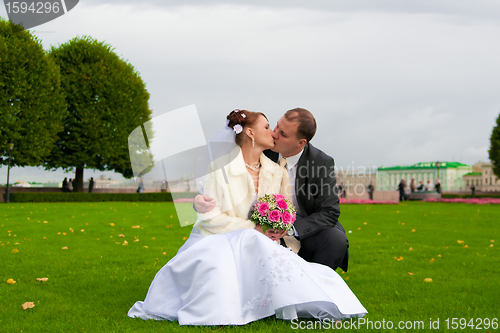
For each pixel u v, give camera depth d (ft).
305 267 8.74
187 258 9.06
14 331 8.74
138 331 8.34
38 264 16.94
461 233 28.45
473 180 234.79
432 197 98.32
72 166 85.30
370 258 18.42
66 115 78.23
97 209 48.42
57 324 9.09
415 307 10.46
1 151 69.21
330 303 8.80
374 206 65.16
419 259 18.35
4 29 67.46
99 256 19.02
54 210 45.68
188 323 8.36
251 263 8.79
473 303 10.84
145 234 27.37
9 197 71.36
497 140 120.16
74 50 82.33
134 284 13.46
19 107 67.92
